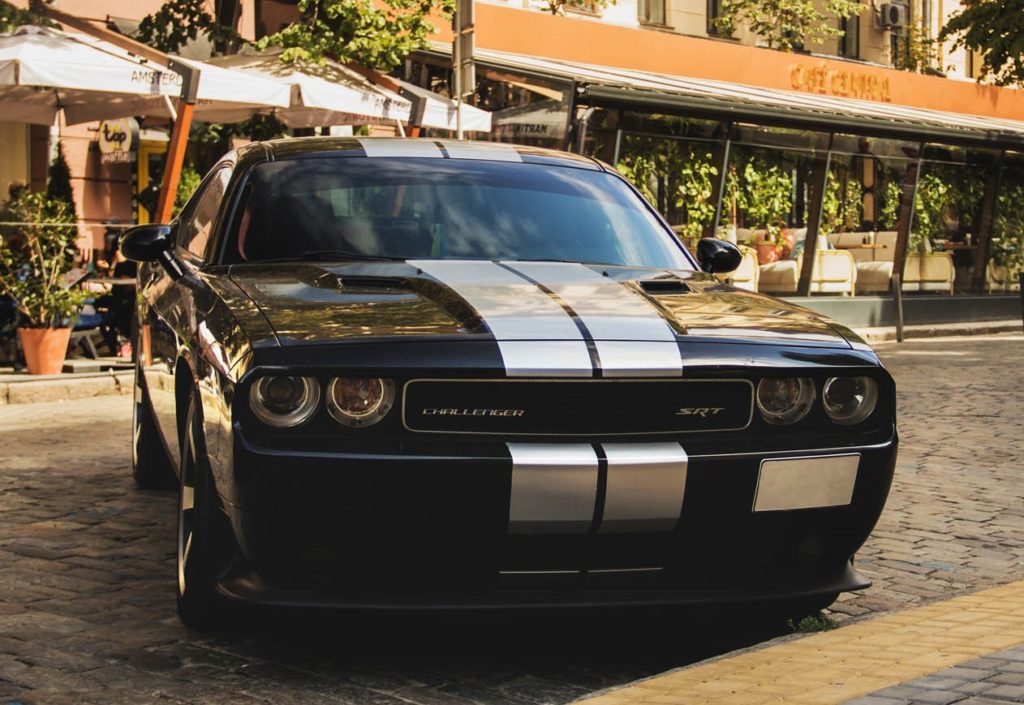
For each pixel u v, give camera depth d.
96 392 11.35
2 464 7.79
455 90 11.64
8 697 3.64
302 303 4.00
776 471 3.77
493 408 3.61
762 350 3.88
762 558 3.90
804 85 21.77
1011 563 5.50
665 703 3.35
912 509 6.64
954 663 3.49
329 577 3.67
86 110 12.60
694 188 16.83
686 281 4.68
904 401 11.03
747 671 3.62
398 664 3.96
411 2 14.23
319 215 4.88
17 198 12.43
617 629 4.37
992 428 9.44
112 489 6.96
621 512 3.63
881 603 4.82
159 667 3.91
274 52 13.91
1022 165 21.45
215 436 3.74
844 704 3.07
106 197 15.58
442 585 3.68
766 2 21.91
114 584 4.94
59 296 11.51
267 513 3.55
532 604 3.68
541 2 19.56
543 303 4.01
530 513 3.58
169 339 4.78
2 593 4.81
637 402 3.70
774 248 17.91
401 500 3.53
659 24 21.23
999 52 17.23
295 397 3.57
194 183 15.23
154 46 14.84
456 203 5.02
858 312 19.00
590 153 15.72
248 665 3.93
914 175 19.84
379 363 3.57
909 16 25.16
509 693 3.72
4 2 12.07
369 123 13.94
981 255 21.14
